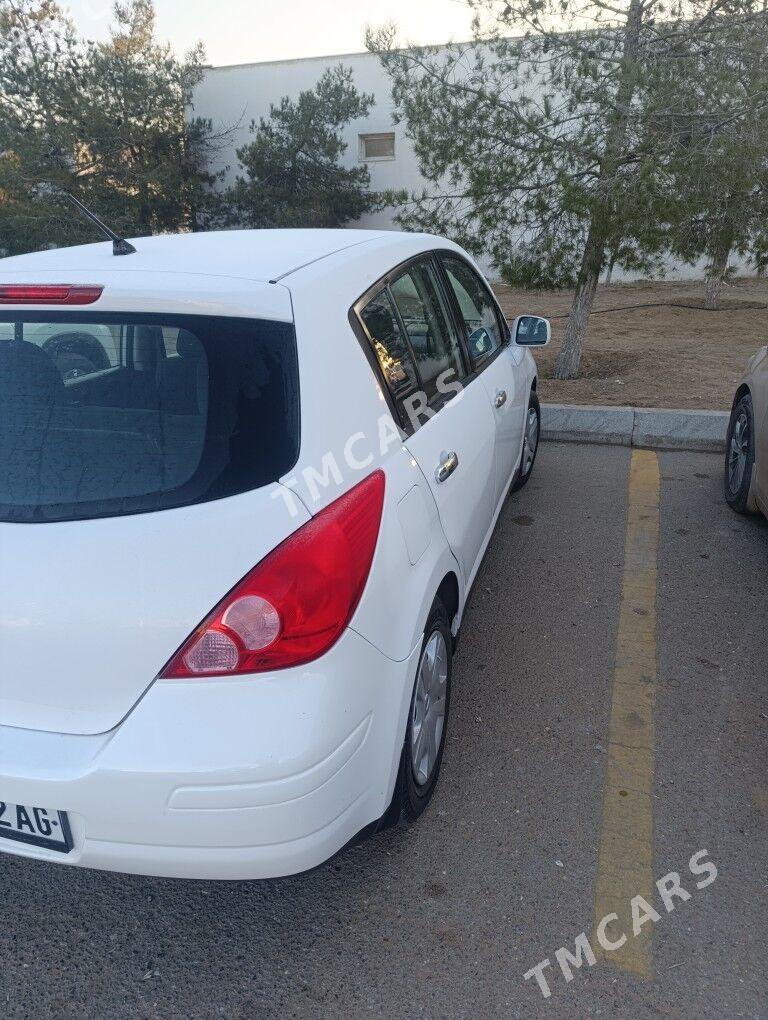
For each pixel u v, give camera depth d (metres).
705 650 3.46
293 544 1.78
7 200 19.31
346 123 20.73
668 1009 1.95
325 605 1.81
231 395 1.89
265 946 2.14
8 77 19.38
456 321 3.43
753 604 3.83
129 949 2.13
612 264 7.18
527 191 7.24
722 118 6.51
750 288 16.23
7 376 1.99
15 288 1.95
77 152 19.97
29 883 2.35
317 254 2.48
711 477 5.52
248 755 1.71
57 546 1.76
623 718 3.02
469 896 2.27
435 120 7.45
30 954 2.12
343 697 1.86
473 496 3.04
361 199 20.91
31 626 1.76
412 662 2.18
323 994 2.00
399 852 2.42
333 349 2.12
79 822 1.77
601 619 3.71
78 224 19.53
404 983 2.03
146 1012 1.96
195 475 1.81
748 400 4.72
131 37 20.53
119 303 1.92
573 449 6.17
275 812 1.74
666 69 6.59
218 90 21.81
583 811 2.57
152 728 1.72
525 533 4.63
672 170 6.43
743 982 2.01
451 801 2.62
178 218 21.38
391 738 2.09
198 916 2.23
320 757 1.78
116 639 1.73
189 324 1.95
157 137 20.69
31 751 1.78
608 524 4.74
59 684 1.78
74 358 1.96
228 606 1.72
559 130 7.10
